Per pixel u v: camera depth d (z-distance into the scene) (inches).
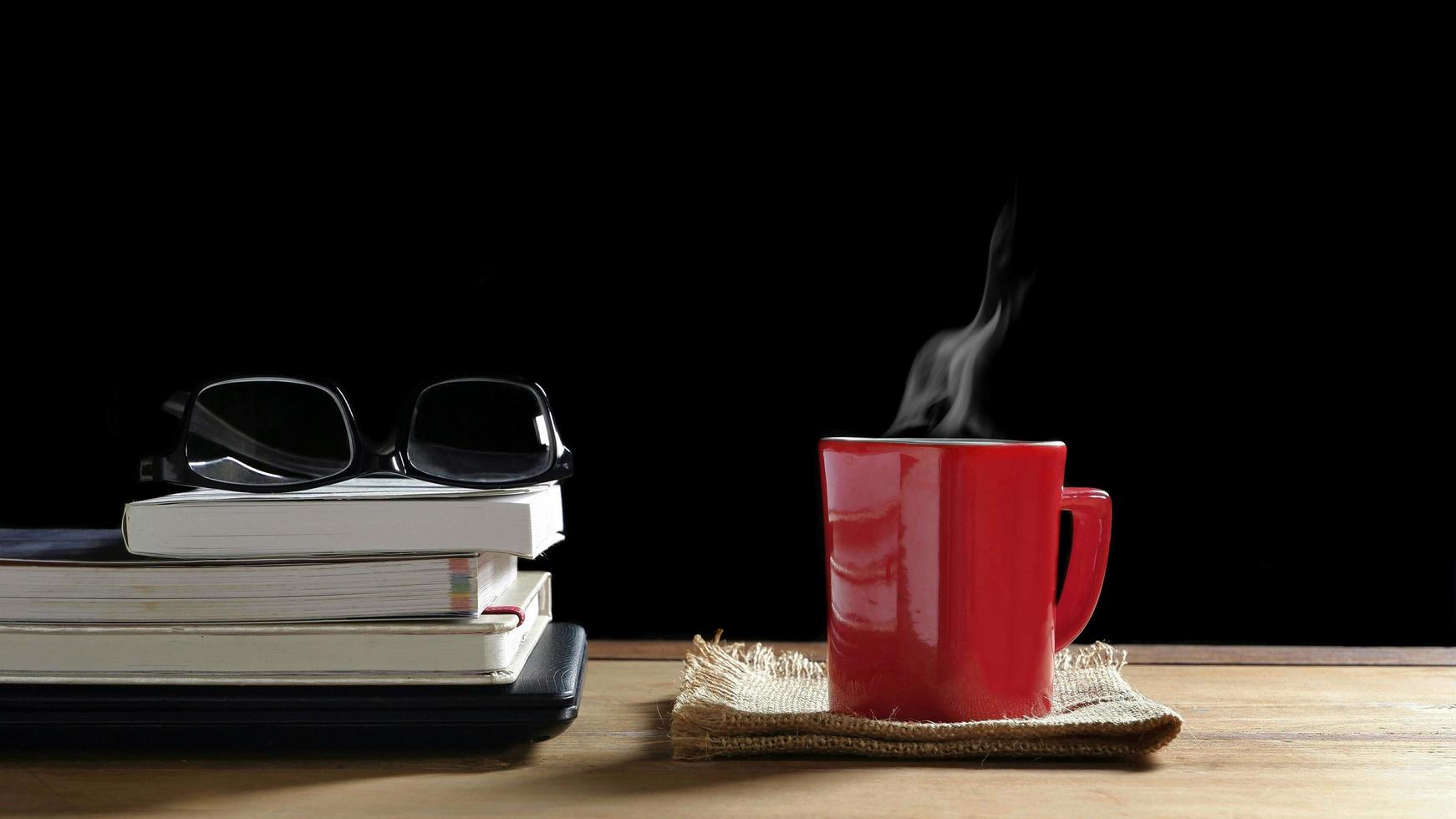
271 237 44.9
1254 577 44.4
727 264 44.6
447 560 18.0
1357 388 43.8
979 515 18.2
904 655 18.4
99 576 17.8
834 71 44.1
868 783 17.2
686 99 44.3
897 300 44.4
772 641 45.0
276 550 17.8
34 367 44.4
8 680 17.6
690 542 45.2
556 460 21.2
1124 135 44.0
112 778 17.4
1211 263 44.0
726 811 15.9
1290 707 22.3
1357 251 43.6
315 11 44.3
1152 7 43.6
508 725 17.9
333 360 44.9
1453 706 22.4
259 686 17.8
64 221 44.4
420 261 44.9
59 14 44.0
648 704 22.8
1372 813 15.9
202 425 20.7
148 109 44.4
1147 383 44.3
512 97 44.5
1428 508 43.6
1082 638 44.9
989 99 43.9
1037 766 18.1
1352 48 43.3
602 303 44.9
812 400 44.7
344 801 16.3
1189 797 16.6
